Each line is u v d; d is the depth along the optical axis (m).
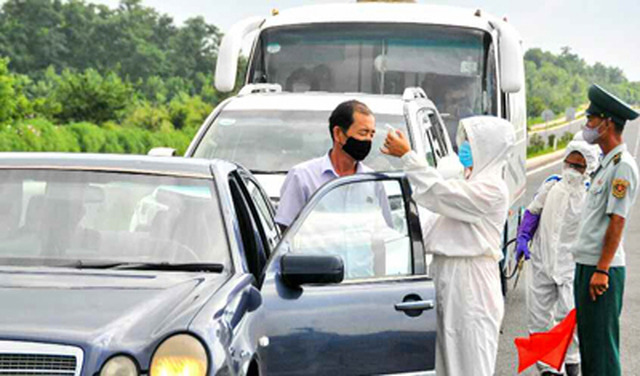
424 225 17.62
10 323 12.05
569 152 24.09
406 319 15.69
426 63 35.25
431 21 35.25
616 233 20.47
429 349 15.86
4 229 14.84
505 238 33.38
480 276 17.20
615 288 20.94
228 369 12.20
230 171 16.28
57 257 14.47
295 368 14.71
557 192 24.45
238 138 26.08
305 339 14.75
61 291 13.09
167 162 15.97
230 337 12.59
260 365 13.86
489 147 17.22
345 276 15.47
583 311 21.08
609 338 21.02
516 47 34.31
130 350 11.81
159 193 15.29
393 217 16.34
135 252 14.57
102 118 159.62
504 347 27.86
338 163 18.19
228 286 13.62
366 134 17.89
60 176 15.50
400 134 16.94
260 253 16.08
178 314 12.41
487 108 35.00
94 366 11.71
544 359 21.42
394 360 15.55
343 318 15.10
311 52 35.62
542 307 24.91
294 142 25.91
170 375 11.79
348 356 15.13
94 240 14.70
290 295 14.75
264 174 25.09
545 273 24.72
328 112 26.70
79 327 12.07
